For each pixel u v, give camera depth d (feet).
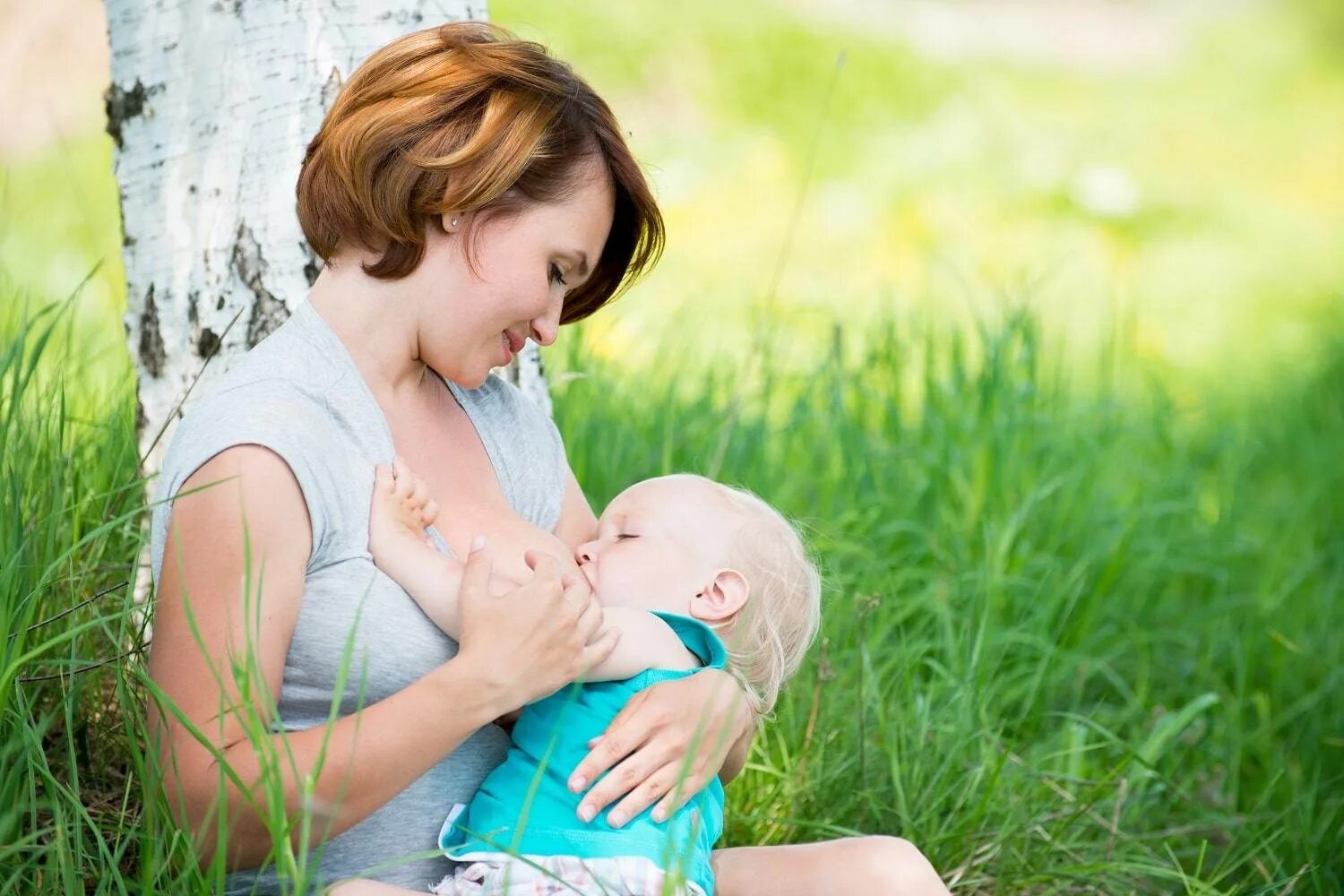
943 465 17.17
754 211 37.52
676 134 40.19
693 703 8.43
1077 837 12.19
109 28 11.12
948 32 52.01
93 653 10.00
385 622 7.75
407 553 7.83
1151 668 16.65
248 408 7.59
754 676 9.43
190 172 10.89
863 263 35.78
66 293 23.16
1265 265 40.37
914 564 16.11
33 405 11.69
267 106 10.66
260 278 10.71
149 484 10.89
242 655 7.26
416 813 8.13
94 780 9.55
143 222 11.11
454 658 7.55
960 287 34.96
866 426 18.06
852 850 8.87
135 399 11.67
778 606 9.47
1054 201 41.55
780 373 19.16
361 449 8.00
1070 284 36.45
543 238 8.19
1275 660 16.67
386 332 8.30
